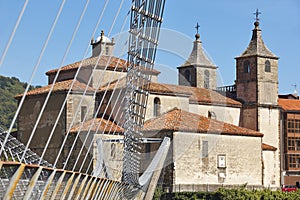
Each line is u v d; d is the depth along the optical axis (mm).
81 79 69875
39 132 67625
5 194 11188
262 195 66500
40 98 68062
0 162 10812
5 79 106875
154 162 57875
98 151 50000
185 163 65188
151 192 54312
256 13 90188
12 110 99688
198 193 64625
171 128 64750
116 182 28406
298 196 68750
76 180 16469
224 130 68562
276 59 88250
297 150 88375
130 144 41156
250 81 86688
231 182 68938
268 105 86312
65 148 63781
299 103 91750
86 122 64562
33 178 12281
